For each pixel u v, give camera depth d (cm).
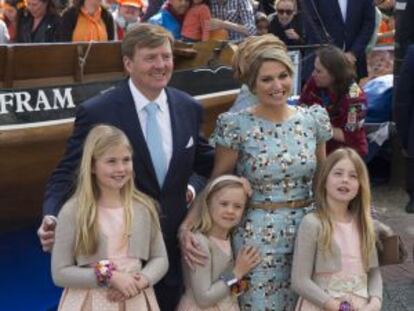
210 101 539
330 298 334
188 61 561
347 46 721
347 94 485
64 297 320
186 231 340
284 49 336
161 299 353
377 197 712
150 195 334
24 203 512
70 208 315
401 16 678
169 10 718
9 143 468
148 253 325
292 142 339
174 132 336
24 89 476
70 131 490
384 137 726
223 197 336
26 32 668
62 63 512
